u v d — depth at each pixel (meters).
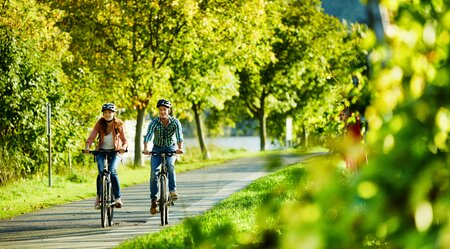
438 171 7.72
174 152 32.34
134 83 83.62
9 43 57.53
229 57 95.12
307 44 121.50
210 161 99.12
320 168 8.05
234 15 89.06
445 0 9.19
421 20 8.75
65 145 61.50
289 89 128.75
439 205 7.53
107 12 81.81
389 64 8.67
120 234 29.50
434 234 7.34
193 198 42.84
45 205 41.50
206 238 10.97
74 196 46.41
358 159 8.56
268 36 99.62
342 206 7.58
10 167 54.53
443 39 8.73
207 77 94.56
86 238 28.59
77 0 82.69
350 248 7.71
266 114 132.00
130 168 84.69
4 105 56.62
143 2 80.81
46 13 65.31
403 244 7.60
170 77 93.00
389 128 8.02
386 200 7.61
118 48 85.56
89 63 83.56
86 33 82.56
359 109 11.35
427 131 7.87
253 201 35.94
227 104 133.38
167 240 23.22
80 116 71.25
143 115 89.44
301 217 7.66
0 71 56.78
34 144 58.50
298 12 123.19
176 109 96.06
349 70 12.91
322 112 24.92
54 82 61.69
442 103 8.01
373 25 9.33
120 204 32.41
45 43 64.25
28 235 29.80
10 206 40.72
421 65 8.49
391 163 7.64
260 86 128.00
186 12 81.62
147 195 46.88
